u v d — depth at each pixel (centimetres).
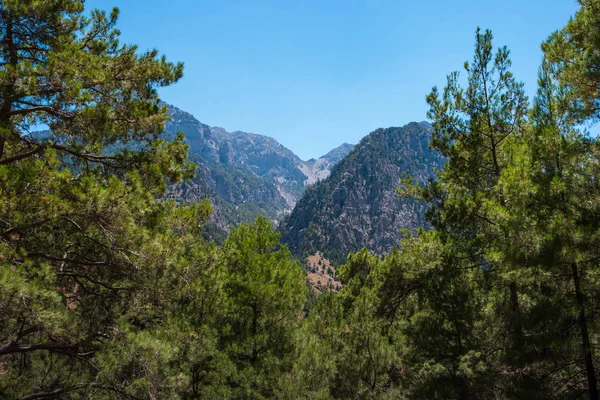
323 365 1334
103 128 805
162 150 967
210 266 1002
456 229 1265
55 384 803
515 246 879
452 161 1338
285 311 1347
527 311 926
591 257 789
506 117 1249
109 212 724
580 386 912
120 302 888
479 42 1274
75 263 809
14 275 569
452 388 1109
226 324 1242
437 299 1207
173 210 953
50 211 661
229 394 1080
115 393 735
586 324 829
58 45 853
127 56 934
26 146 903
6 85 707
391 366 1538
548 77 973
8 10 789
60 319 661
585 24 959
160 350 783
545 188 830
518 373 936
